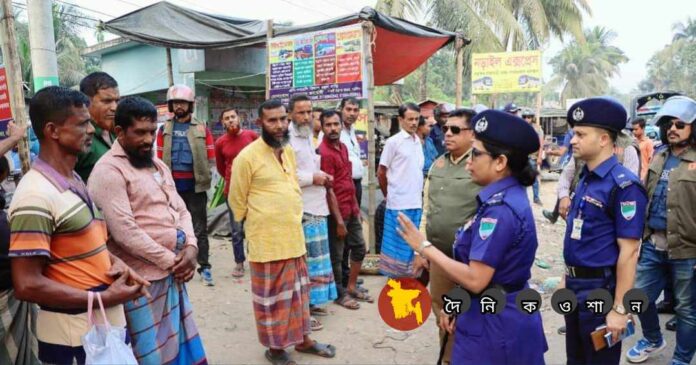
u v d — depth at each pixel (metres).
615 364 2.41
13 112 3.21
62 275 1.97
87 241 2.02
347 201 4.52
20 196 1.87
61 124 1.96
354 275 4.72
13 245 1.84
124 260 2.48
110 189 2.37
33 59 5.48
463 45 7.39
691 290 3.22
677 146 3.39
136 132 2.44
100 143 2.88
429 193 3.31
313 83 5.65
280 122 3.29
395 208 4.65
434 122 7.17
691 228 3.17
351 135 5.42
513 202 1.92
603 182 2.33
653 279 3.50
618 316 2.23
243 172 3.26
